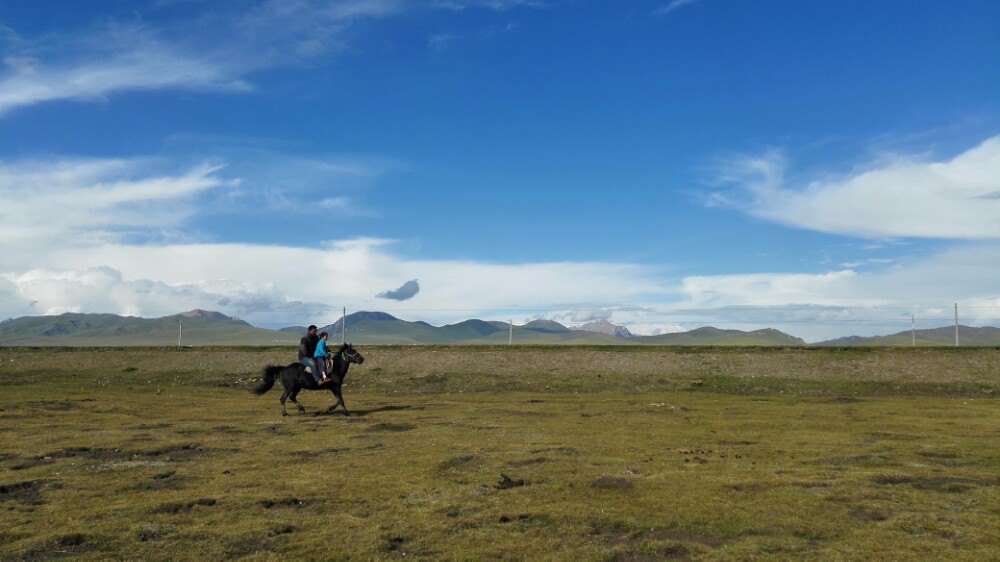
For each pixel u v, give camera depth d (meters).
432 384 40.12
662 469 16.19
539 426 23.84
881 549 10.52
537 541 10.96
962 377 37.97
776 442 20.44
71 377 42.53
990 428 23.58
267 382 28.94
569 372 42.06
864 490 13.89
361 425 24.20
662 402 32.59
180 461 17.44
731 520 12.07
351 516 12.36
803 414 27.67
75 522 11.77
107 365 45.31
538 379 40.62
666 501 13.18
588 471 15.90
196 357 47.19
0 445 19.59
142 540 10.95
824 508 12.75
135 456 18.05
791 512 12.49
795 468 16.38
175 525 11.73
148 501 13.23
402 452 18.52
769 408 29.83
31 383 40.88
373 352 48.09
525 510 12.59
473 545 10.79
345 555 10.34
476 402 33.12
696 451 18.70
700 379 39.66
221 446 19.59
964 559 10.03
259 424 24.42
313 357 28.42
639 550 10.58
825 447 19.50
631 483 14.52
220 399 35.06
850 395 36.31
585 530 11.53
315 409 30.08
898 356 42.28
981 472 15.88
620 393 37.66
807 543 10.95
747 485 14.38
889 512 12.45
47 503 13.23
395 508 12.87
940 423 24.97
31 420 25.41
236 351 48.94
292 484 14.73
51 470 16.22
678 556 10.37
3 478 15.23
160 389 38.94
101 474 15.74
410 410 29.44
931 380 37.78
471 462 17.02
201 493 13.90
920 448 19.20
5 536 11.03
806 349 45.41
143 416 27.09
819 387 37.72
